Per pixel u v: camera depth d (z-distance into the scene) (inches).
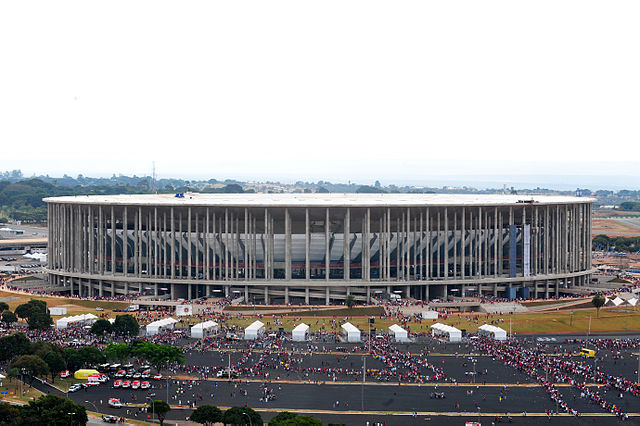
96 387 6825.8
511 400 6584.6
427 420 6048.2
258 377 7185.0
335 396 6638.8
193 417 5703.7
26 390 6619.1
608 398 6678.2
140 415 6053.2
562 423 6028.5
